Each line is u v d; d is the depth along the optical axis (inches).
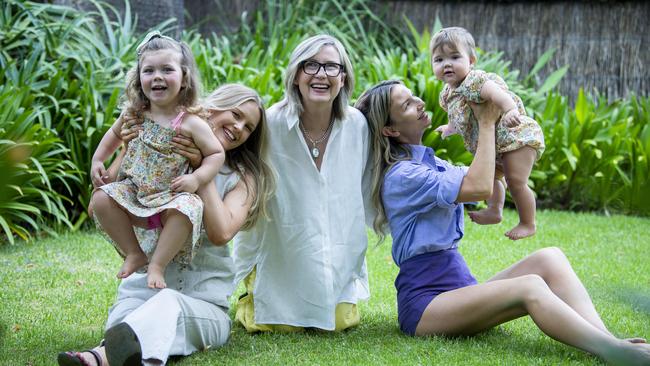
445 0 355.6
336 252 134.1
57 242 214.5
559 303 116.3
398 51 324.2
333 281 133.3
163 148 116.5
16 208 210.4
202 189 116.7
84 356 106.3
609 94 333.4
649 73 329.4
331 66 128.7
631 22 331.3
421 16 361.4
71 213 243.4
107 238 120.0
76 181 235.1
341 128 134.6
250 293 139.0
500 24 345.7
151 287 112.3
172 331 109.7
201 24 374.9
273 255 134.1
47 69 243.9
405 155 136.9
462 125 138.8
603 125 287.7
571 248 220.1
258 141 127.6
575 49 336.8
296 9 350.6
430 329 129.0
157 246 114.7
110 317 119.4
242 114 123.0
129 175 118.0
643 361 105.4
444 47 141.5
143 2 296.8
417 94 279.7
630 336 135.1
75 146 235.9
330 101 131.1
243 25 351.6
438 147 275.3
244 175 125.4
